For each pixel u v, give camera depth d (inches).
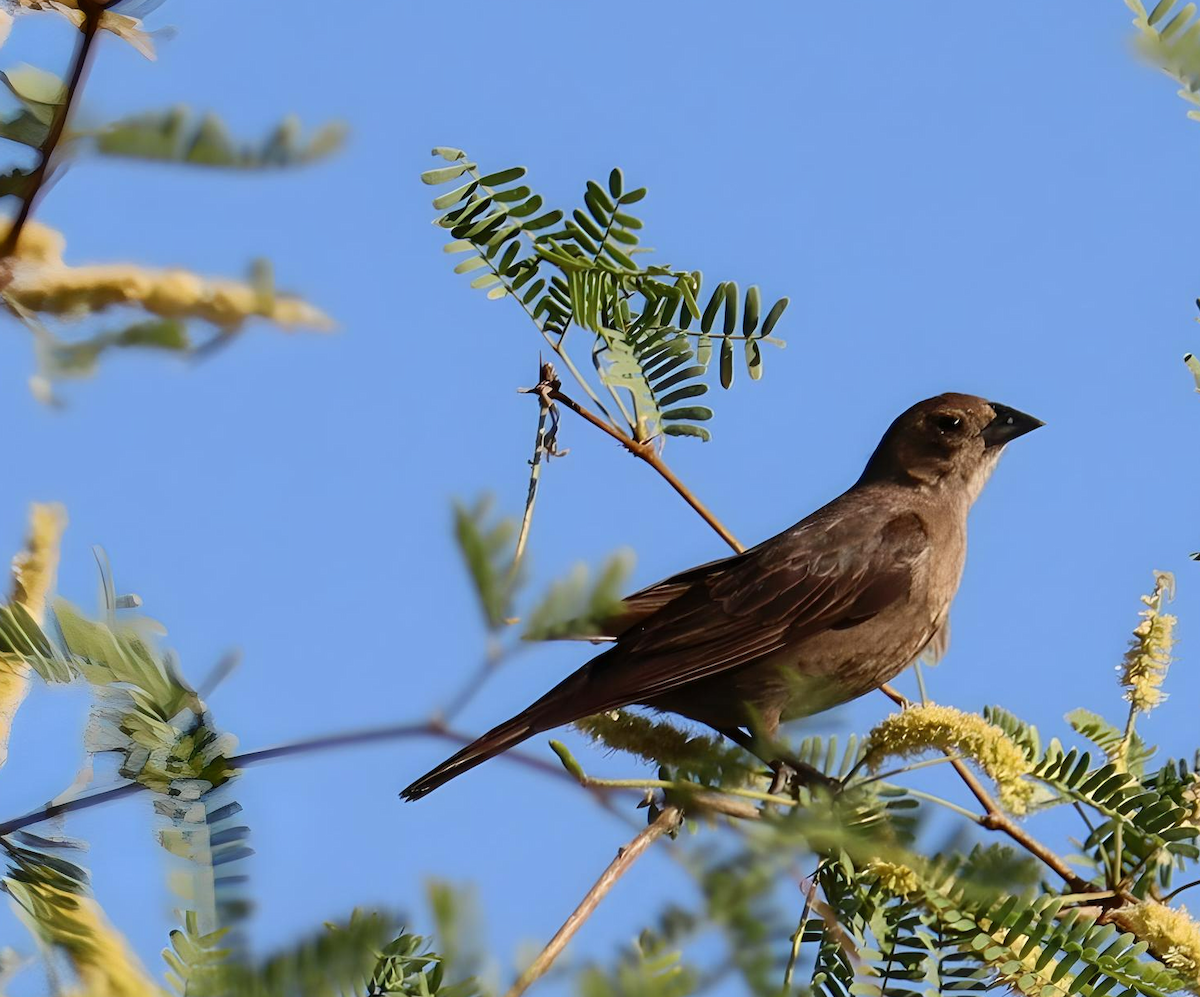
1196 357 286.8
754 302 326.6
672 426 327.3
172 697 156.5
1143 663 299.4
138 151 153.6
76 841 143.6
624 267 320.2
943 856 225.0
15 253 160.7
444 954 142.1
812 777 267.1
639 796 238.7
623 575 147.9
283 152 156.0
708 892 159.2
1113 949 226.7
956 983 229.0
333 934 140.8
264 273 168.2
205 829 146.2
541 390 331.0
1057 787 273.7
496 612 147.8
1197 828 267.7
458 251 319.9
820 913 235.0
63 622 158.2
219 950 136.1
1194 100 255.3
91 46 153.8
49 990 131.6
